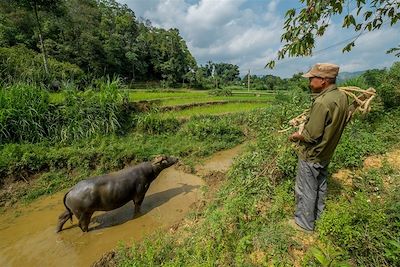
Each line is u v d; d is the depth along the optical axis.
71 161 8.40
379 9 2.79
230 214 4.25
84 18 48.28
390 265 3.03
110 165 8.80
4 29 30.25
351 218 3.41
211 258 3.56
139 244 5.04
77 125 10.16
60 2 18.52
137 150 9.58
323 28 2.78
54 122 10.02
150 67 62.88
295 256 3.38
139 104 13.51
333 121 3.07
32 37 34.28
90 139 10.01
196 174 8.88
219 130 12.41
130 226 5.91
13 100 9.24
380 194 4.31
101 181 5.67
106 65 47.19
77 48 41.41
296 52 2.86
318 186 3.60
